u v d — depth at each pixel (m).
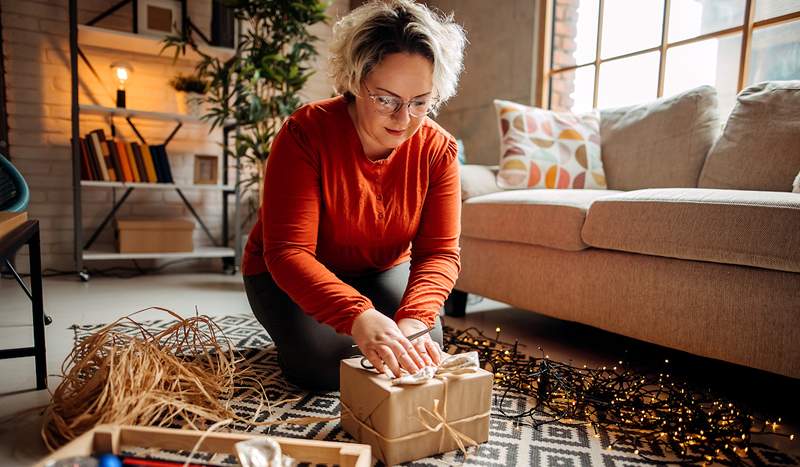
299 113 1.20
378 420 0.99
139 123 3.56
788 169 1.82
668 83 2.71
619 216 1.64
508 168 2.46
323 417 1.12
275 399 1.33
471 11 3.80
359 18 1.05
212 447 0.83
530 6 3.31
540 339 2.03
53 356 1.66
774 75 2.27
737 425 1.20
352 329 1.03
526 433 1.18
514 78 3.44
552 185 2.45
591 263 1.76
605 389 1.37
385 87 0.99
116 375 1.07
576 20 3.19
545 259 1.93
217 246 3.82
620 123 2.55
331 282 1.08
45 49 3.26
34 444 1.07
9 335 1.90
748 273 1.35
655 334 1.56
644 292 1.58
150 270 3.56
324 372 1.36
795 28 2.18
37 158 3.29
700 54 2.55
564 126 2.57
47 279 3.10
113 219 3.45
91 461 0.69
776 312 1.28
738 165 1.97
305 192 1.16
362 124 1.13
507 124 2.55
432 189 1.30
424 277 1.22
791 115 1.88
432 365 1.05
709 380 1.62
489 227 2.16
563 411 1.29
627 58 2.91
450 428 1.03
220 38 3.54
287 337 1.35
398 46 0.97
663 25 2.71
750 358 1.33
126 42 3.29
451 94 1.10
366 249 1.34
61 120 3.33
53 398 1.14
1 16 3.14
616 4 2.95
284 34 3.18
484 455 1.07
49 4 3.24
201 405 1.18
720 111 2.49
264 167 3.29
